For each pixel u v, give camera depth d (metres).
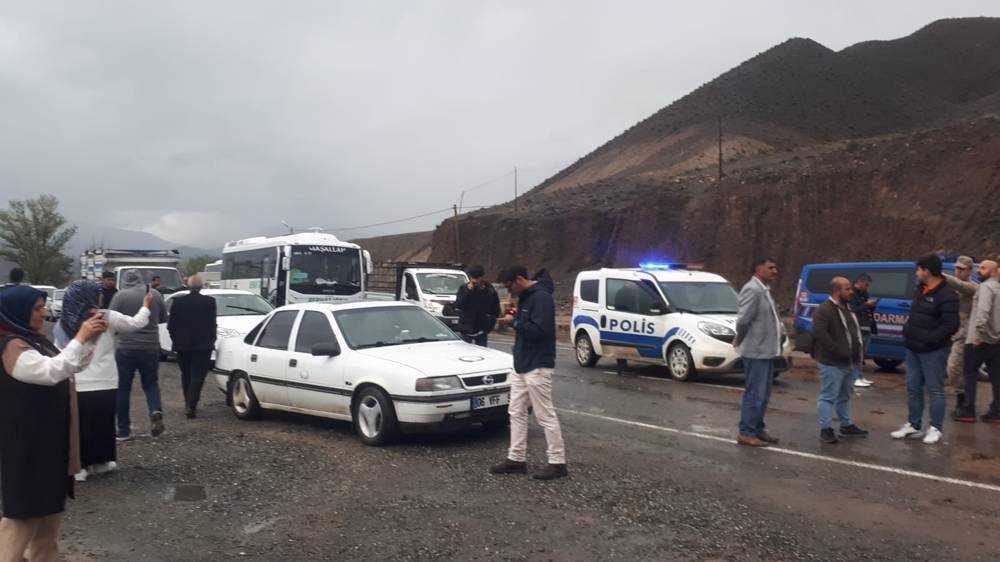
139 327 7.21
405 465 7.39
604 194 58.94
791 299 34.94
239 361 10.05
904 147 36.38
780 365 12.49
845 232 34.94
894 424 9.56
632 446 8.20
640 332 14.26
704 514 5.84
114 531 5.66
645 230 47.06
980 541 5.28
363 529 5.59
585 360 15.70
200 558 5.11
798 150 54.97
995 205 28.98
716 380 13.60
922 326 8.38
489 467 7.30
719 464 7.39
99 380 7.07
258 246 24.56
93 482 6.93
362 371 8.45
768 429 9.23
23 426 4.02
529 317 6.84
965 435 8.81
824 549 5.12
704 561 4.92
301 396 9.20
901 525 5.60
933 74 135.50
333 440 8.59
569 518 5.77
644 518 5.75
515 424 7.06
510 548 5.17
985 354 9.48
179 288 26.09
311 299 22.33
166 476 7.11
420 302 20.75
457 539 5.35
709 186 46.41
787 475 6.98
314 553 5.15
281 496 6.43
